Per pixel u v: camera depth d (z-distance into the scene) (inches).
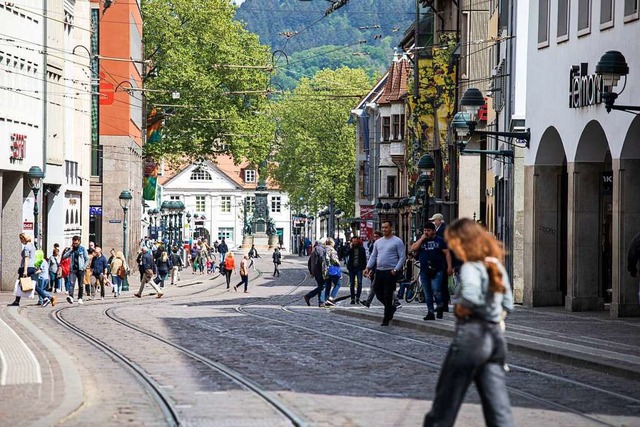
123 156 5152.6
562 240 2564.0
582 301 2336.4
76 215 4611.2
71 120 4441.4
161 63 6250.0
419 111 4097.0
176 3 6269.7
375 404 1039.6
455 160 3981.3
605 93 1774.1
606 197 2427.4
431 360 1429.6
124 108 5157.5
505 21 3058.6
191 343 1664.6
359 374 1278.3
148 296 3607.3
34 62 3789.4
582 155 2303.2
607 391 1145.4
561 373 1294.3
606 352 1425.9
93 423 919.0
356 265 2874.0
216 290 4160.9
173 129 6195.9
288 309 2632.9
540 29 2504.9
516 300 2726.4
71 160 4446.4
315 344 1646.2
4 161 3491.6
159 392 1111.6
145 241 5054.1
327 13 3164.4
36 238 3408.0
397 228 6574.8
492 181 3420.3
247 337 1769.2
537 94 2522.1
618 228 2063.2
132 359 1432.1
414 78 4158.5
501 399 716.0
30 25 3757.4
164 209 6653.5
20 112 3634.4
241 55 6309.1
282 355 1487.5
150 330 1919.3
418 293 2923.2
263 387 1159.0
